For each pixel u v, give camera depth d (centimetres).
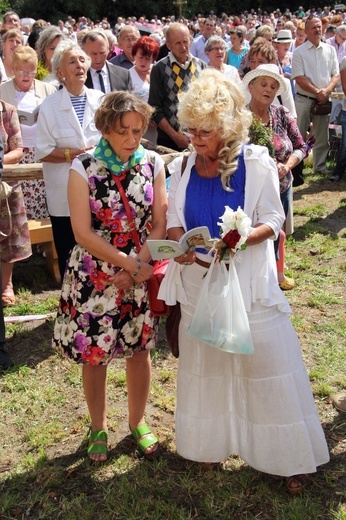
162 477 309
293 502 285
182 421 293
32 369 410
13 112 474
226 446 295
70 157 444
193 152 283
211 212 272
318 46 854
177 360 416
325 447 288
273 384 273
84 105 451
